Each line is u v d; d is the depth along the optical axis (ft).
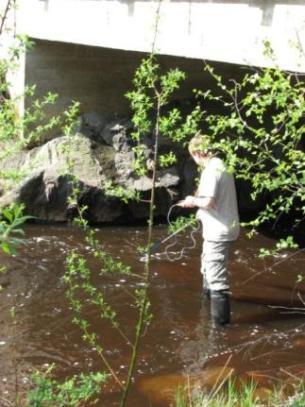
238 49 25.46
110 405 18.06
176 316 24.30
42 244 31.35
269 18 23.91
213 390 18.83
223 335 22.98
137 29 31.22
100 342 22.06
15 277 27.12
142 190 35.81
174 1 28.55
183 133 13.87
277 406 16.03
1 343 21.75
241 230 34.83
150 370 20.34
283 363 20.97
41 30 39.01
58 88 41.42
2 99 13.84
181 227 14.83
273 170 16.06
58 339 22.18
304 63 21.85
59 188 34.50
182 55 28.40
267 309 25.21
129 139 38.60
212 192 22.18
